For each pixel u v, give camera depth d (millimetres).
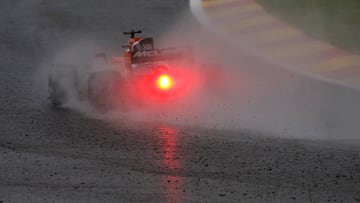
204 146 41281
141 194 32281
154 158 38688
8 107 54000
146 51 52219
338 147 41000
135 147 41281
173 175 35375
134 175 35406
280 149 40438
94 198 31750
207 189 32969
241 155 39062
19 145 42094
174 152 39969
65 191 32844
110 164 37531
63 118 50156
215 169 36344
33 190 33094
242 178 34719
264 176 35031
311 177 34781
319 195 32000
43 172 36125
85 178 34969
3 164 37750
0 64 72188
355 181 34062
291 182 34000
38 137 44250
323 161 37656
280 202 31062
